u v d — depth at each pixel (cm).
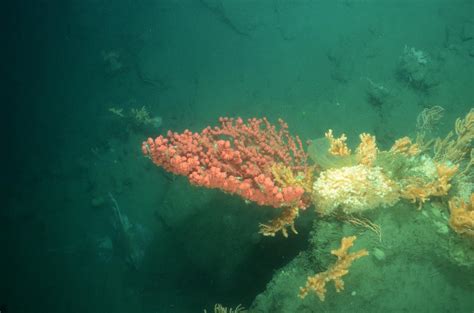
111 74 1780
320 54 1202
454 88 864
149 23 1803
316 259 355
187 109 1373
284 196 337
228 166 375
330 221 366
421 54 921
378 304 313
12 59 2228
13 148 1811
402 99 899
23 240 1311
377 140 877
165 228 1004
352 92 995
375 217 344
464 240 317
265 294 379
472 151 421
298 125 1004
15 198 1523
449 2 1094
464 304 302
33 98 1991
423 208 348
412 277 315
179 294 865
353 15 1239
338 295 324
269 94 1189
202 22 1634
